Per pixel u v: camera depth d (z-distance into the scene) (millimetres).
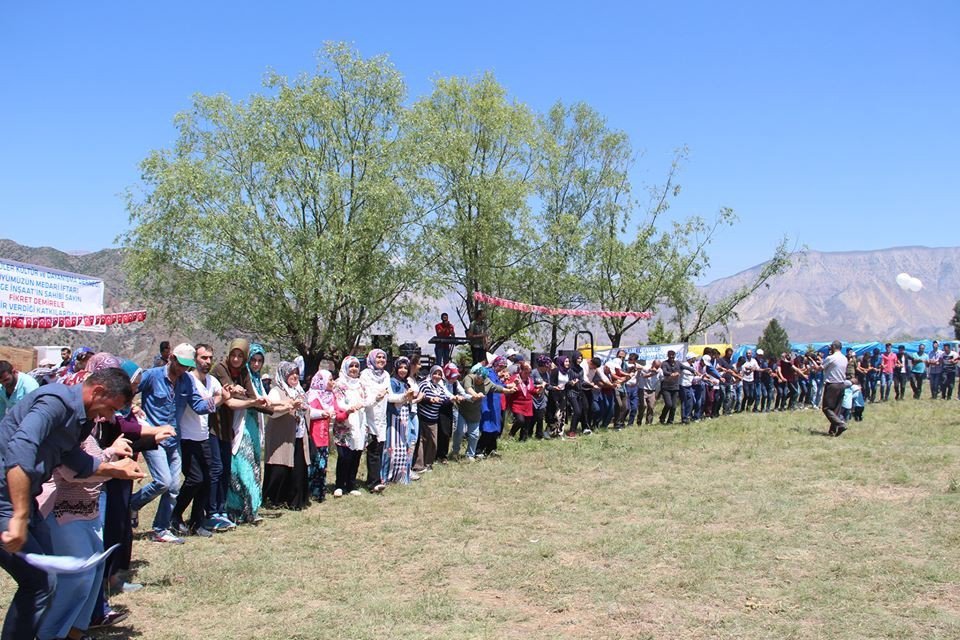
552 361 17328
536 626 5406
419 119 26453
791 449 13758
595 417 17219
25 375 8891
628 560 7000
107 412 4512
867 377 24000
